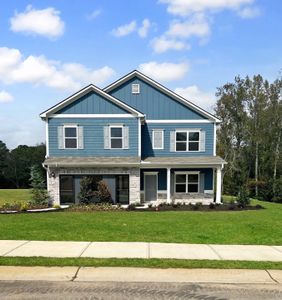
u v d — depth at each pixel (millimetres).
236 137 45781
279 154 43469
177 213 18375
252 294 6488
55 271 7574
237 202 22859
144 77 25516
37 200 22375
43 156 66312
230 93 45188
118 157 23531
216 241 10773
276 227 13523
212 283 7035
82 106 23453
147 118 25672
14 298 6156
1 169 64625
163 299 6168
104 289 6629
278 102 42844
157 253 9078
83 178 22781
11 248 9453
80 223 14016
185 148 25688
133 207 20688
